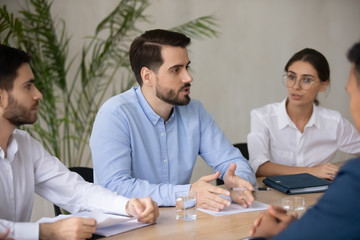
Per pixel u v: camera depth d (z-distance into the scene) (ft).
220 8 14.87
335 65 17.67
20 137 6.26
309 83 8.78
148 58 6.97
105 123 6.96
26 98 5.55
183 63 6.93
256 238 4.40
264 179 7.51
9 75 5.42
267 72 15.97
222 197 6.01
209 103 14.83
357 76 3.55
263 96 15.94
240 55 15.35
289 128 9.41
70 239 4.77
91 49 12.85
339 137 9.57
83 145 12.42
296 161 9.48
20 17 11.79
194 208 5.49
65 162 12.57
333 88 17.70
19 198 6.03
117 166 6.75
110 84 13.08
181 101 7.02
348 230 3.25
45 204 12.62
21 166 6.10
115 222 5.16
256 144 9.18
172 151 7.50
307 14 16.80
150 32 7.08
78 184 6.32
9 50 5.49
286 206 5.47
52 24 11.80
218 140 7.93
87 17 12.78
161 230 5.08
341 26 17.71
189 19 14.33
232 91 15.28
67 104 12.17
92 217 5.23
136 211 5.35
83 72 12.21
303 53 8.86
